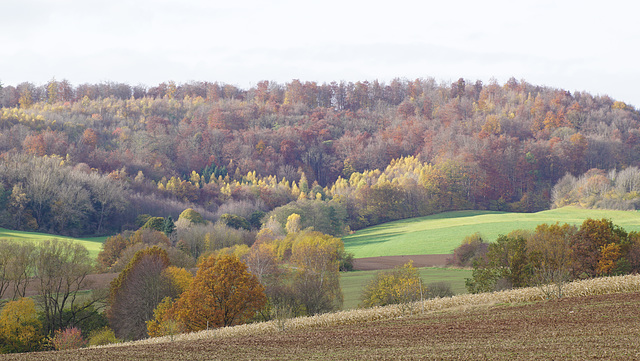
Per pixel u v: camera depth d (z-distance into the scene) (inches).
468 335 1162.0
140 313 2229.3
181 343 1380.4
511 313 1403.8
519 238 2282.2
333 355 1051.3
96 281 2716.5
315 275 2559.1
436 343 1100.5
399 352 1029.8
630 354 861.8
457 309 1604.3
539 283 1705.2
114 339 2017.7
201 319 1932.8
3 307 2178.9
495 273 2176.4
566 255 2268.7
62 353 1270.9
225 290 1979.6
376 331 1337.4
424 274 3169.3
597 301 1427.2
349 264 3676.2
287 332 1486.2
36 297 2386.8
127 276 2386.8
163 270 2385.6
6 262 2335.1
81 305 2404.0
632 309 1267.2
